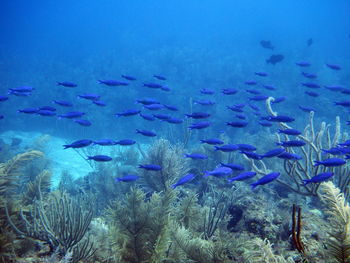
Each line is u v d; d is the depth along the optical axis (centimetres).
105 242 466
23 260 390
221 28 5944
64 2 11688
